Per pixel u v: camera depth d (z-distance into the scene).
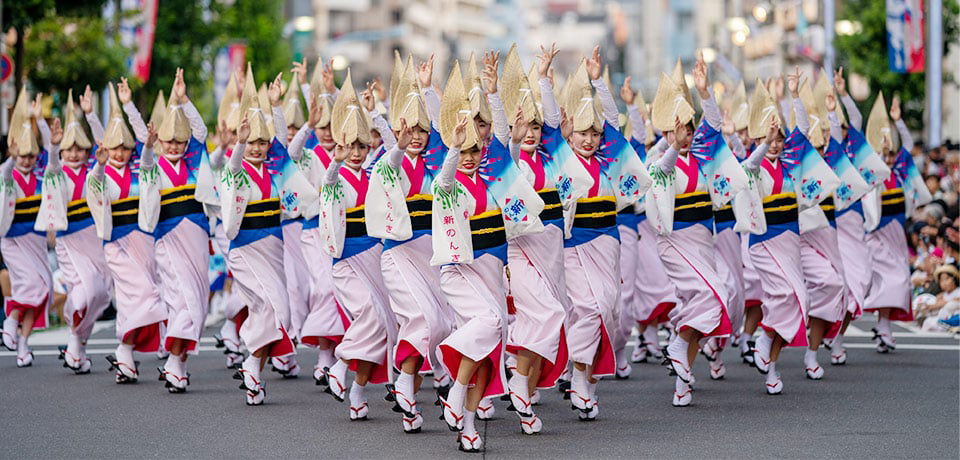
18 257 20.94
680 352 16.59
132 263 18.64
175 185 18.06
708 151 17.09
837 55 50.28
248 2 58.81
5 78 31.34
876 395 17.34
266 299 16.69
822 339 19.06
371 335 15.29
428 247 14.52
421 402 17.00
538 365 14.42
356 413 15.50
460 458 13.20
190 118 18.20
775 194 18.08
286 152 17.50
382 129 16.67
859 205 20.91
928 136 35.38
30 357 20.94
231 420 15.55
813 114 19.78
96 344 23.94
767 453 13.41
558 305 14.23
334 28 185.88
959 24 44.56
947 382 18.48
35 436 14.50
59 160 19.64
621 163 15.59
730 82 90.38
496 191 13.80
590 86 15.45
